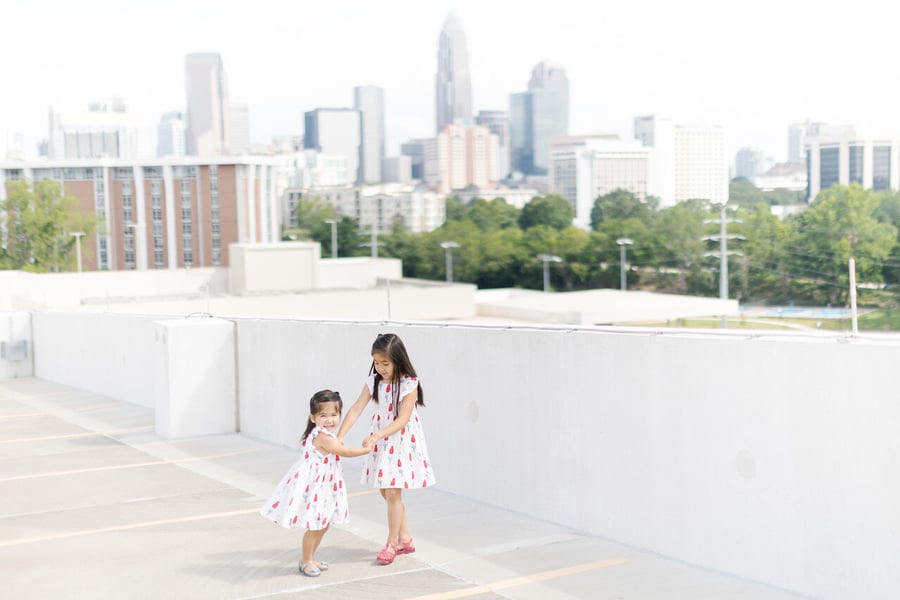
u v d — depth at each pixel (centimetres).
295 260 5512
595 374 780
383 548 750
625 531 760
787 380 634
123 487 1024
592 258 14475
